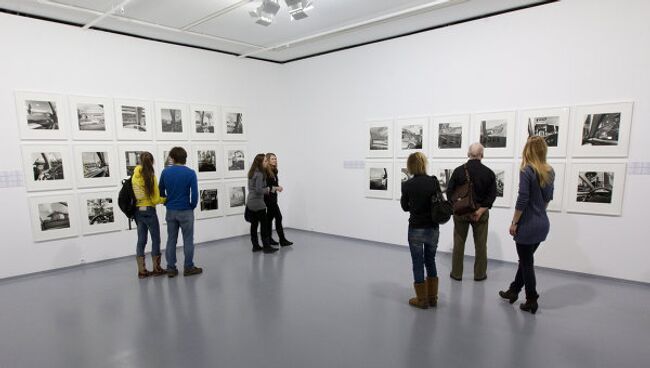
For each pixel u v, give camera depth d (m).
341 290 3.87
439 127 5.07
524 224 3.04
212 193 6.11
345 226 6.36
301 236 6.54
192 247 4.42
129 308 3.46
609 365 2.45
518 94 4.43
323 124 6.53
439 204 3.11
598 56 3.90
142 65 5.29
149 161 4.23
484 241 4.01
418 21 4.84
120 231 5.12
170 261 4.36
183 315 3.29
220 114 6.18
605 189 3.94
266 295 3.74
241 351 2.68
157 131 5.42
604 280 3.99
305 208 6.97
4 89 4.20
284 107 7.16
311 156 6.78
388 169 5.68
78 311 3.40
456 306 3.41
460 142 4.89
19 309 3.46
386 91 5.63
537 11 4.23
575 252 4.16
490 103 4.64
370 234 6.02
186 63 5.77
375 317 3.22
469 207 3.81
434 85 5.11
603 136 3.92
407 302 3.54
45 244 4.54
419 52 5.23
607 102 3.88
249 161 6.66
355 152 6.10
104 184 4.95
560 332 2.89
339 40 5.70
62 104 4.58
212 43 5.78
